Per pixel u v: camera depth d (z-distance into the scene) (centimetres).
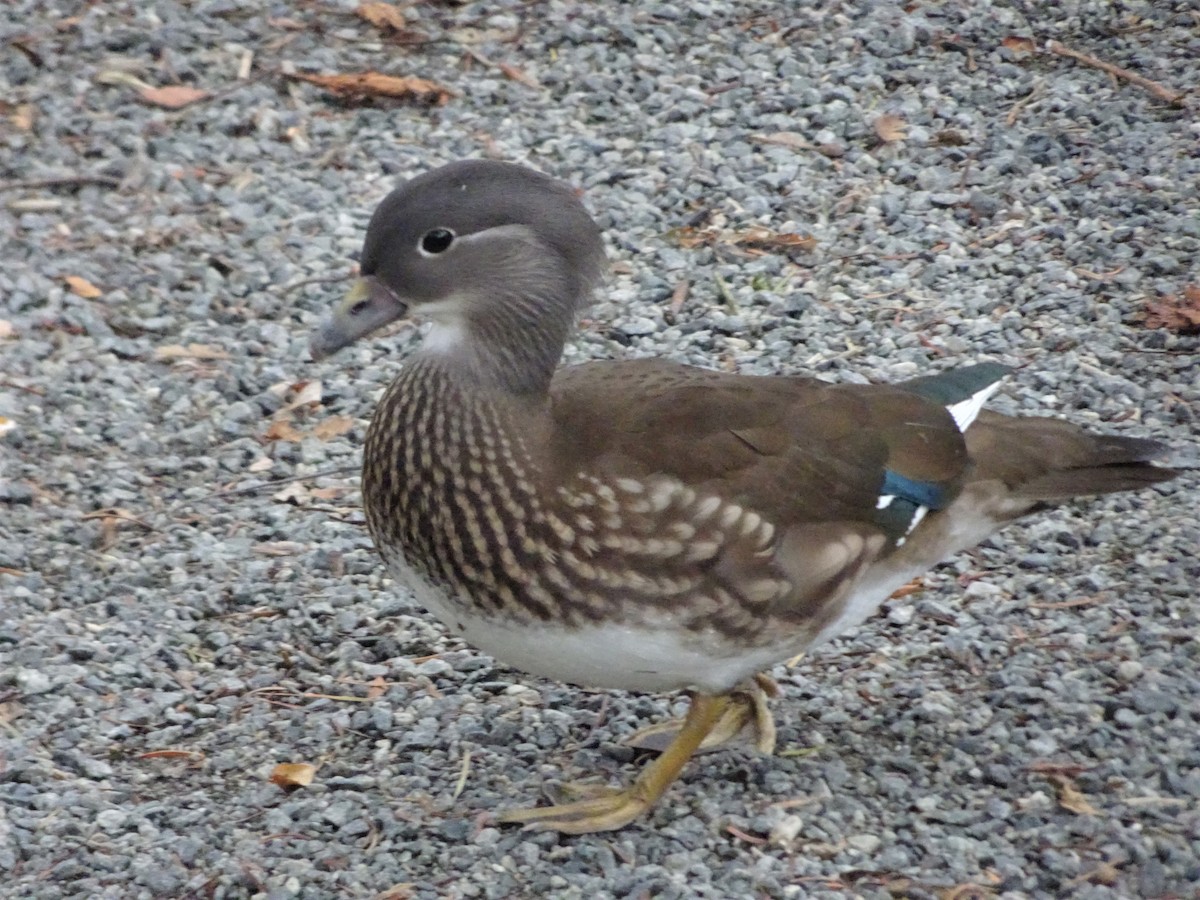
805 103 1609
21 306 1402
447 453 874
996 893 841
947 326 1335
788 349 1321
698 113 1609
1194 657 1004
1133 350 1295
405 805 931
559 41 1709
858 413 927
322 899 861
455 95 1641
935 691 999
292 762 973
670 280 1409
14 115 1608
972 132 1561
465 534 865
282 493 1226
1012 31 1705
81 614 1108
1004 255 1413
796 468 886
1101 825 879
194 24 1723
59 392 1320
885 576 933
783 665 1041
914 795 912
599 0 1767
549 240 888
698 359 1312
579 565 845
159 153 1574
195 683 1050
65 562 1157
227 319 1403
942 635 1050
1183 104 1576
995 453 961
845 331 1338
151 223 1499
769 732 959
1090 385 1254
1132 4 1734
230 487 1238
